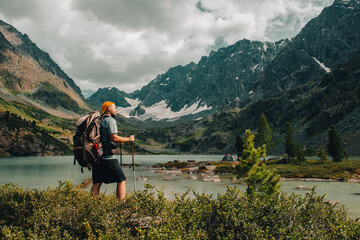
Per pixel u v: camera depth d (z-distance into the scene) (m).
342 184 30.25
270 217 4.20
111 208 4.74
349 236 3.51
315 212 4.45
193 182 32.28
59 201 5.06
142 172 54.59
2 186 5.84
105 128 5.66
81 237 4.25
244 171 12.66
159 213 4.58
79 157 5.39
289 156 66.94
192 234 3.58
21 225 4.39
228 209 4.39
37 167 73.88
